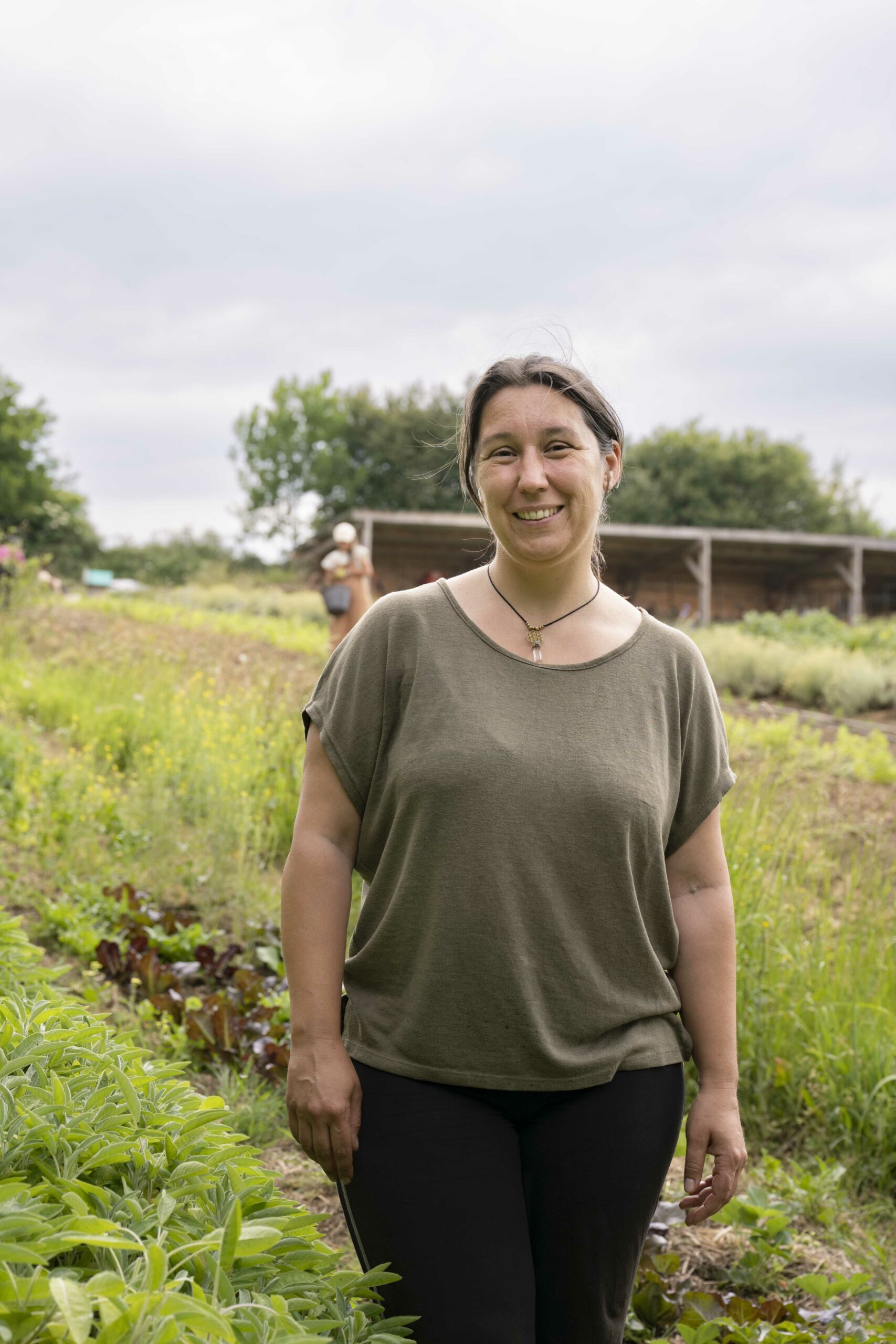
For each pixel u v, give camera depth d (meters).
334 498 48.88
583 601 1.71
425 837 1.56
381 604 1.70
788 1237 2.69
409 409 48.66
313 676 10.52
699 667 1.74
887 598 31.19
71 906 4.35
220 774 5.90
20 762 6.19
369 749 1.64
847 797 7.05
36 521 34.72
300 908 1.61
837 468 47.94
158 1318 0.97
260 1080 3.32
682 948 1.74
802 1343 2.21
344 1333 1.29
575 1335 1.57
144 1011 3.52
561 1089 1.57
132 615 15.34
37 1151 1.29
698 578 26.45
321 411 49.47
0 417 33.56
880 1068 3.34
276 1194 1.42
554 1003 1.57
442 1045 1.56
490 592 1.70
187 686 8.41
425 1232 1.50
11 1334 0.94
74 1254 1.17
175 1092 1.54
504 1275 1.47
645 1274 2.44
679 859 1.76
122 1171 1.33
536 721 1.58
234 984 4.01
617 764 1.57
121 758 7.26
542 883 1.54
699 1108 1.69
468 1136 1.55
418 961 1.58
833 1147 3.25
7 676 9.04
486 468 1.66
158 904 4.78
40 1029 1.58
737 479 45.38
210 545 50.97
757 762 7.44
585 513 1.66
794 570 31.19
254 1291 1.21
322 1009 1.59
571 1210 1.56
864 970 3.78
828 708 13.30
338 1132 1.56
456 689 1.59
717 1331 2.22
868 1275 2.42
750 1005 3.56
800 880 4.53
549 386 1.66
